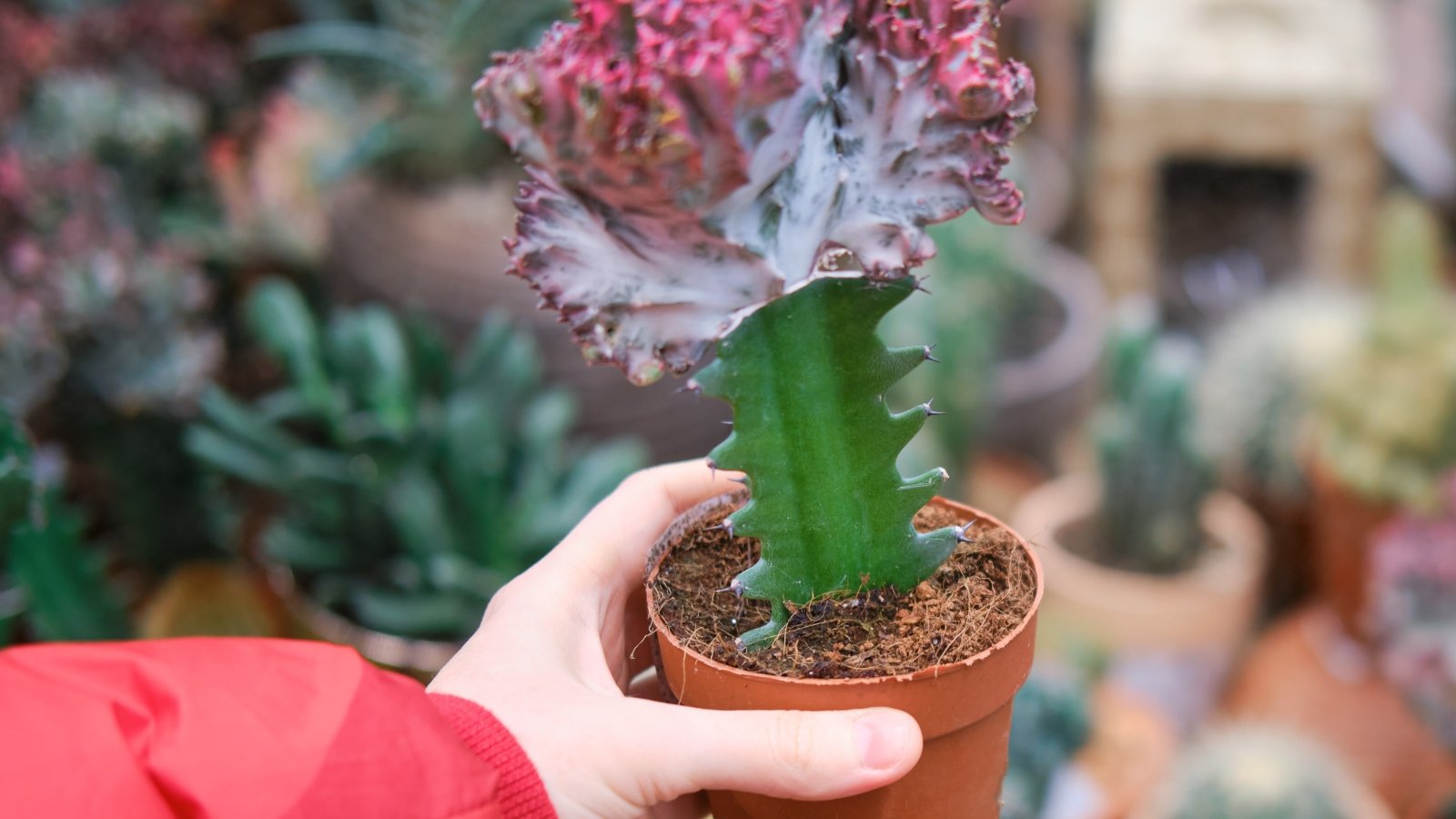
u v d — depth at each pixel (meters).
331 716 0.39
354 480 0.80
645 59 0.36
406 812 0.39
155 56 1.03
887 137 0.40
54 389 0.88
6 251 0.85
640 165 0.37
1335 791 0.83
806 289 0.41
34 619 0.74
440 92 0.96
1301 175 1.60
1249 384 1.13
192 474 0.94
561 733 0.42
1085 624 1.03
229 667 0.40
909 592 0.45
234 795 0.37
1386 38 1.91
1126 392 1.05
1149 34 1.48
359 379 0.81
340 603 0.83
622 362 0.41
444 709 0.42
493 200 1.01
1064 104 1.76
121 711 0.39
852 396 0.42
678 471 0.52
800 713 0.41
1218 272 1.61
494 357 0.86
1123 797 0.85
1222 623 1.02
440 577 0.76
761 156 0.38
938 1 0.39
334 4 1.05
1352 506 0.97
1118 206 1.53
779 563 0.43
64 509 0.79
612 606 0.50
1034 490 1.24
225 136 1.09
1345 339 1.12
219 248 1.04
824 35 0.39
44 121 0.94
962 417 1.02
